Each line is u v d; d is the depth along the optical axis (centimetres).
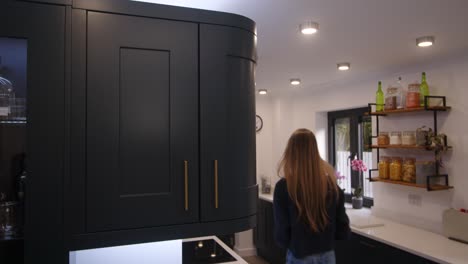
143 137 98
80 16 94
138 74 99
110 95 95
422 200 289
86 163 93
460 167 257
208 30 107
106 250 127
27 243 88
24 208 89
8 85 91
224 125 108
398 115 314
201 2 151
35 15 90
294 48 234
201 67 105
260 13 166
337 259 314
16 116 91
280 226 195
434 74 277
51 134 90
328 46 229
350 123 404
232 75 110
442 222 265
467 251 227
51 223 90
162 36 101
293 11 163
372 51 243
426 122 285
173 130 101
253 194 115
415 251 231
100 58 95
